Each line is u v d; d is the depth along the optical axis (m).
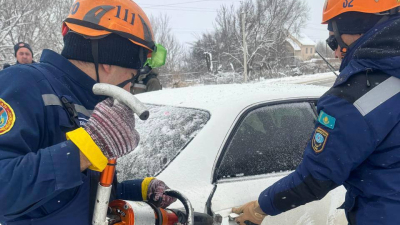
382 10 1.35
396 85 1.28
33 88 0.98
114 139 0.93
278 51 34.41
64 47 1.14
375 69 1.30
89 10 1.10
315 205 2.04
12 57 15.04
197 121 2.04
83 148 0.90
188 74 31.67
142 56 1.18
